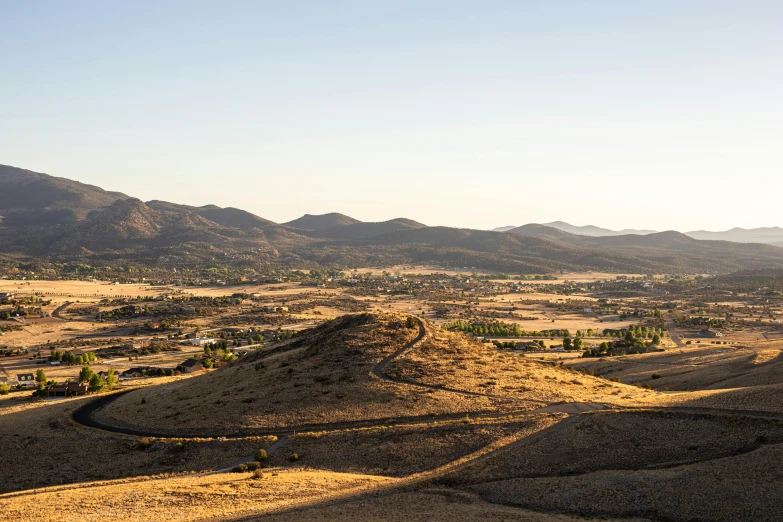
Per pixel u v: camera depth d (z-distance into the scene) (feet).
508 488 264.72
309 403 387.14
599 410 340.80
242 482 287.28
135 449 358.43
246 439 349.41
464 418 347.77
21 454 371.15
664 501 238.48
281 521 228.84
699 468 255.91
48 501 267.59
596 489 252.83
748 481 240.32
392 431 337.52
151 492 274.57
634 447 291.99
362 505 249.14
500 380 411.34
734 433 286.25
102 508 255.29
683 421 306.76
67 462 353.51
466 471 288.71
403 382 405.39
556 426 325.01
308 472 304.71
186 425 385.29
